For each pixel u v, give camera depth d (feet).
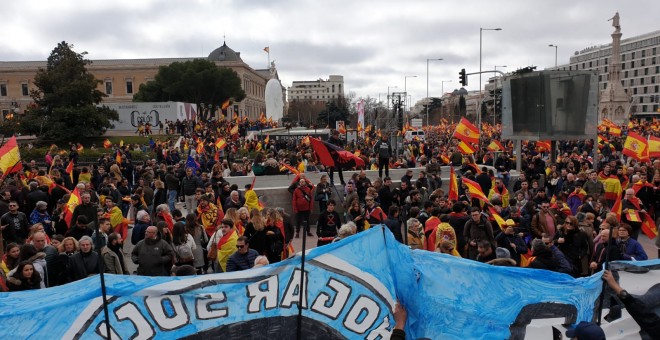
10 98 381.81
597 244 28.14
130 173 85.51
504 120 76.84
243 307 14.28
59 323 13.19
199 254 34.63
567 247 29.09
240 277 14.39
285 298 14.57
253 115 465.88
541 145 92.99
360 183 55.42
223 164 82.69
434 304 15.67
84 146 190.08
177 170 69.62
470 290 15.94
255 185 69.97
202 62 286.46
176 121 209.97
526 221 36.24
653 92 490.90
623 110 298.15
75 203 40.16
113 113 205.87
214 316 14.11
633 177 50.98
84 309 13.38
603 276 14.87
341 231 28.04
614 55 300.20
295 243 49.88
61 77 194.80
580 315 16.16
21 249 25.23
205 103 292.40
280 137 152.25
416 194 42.75
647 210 46.96
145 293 13.74
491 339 15.62
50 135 190.80
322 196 52.42
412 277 15.48
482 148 109.70
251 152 132.26
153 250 28.68
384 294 15.05
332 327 14.70
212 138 158.51
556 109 70.38
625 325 16.11
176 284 13.98
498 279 16.38
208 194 45.96
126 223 40.91
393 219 34.65
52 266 26.22
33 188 47.78
